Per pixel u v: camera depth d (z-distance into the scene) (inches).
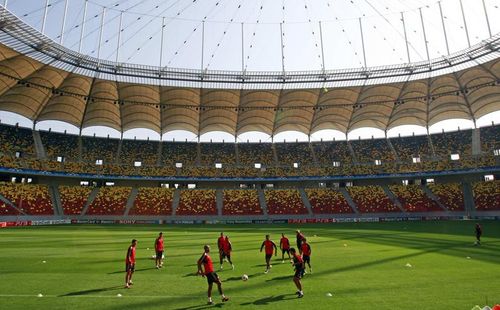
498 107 2314.2
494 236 1154.0
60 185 2348.7
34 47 1609.3
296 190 2561.5
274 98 2297.0
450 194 2306.8
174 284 506.3
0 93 1984.5
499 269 598.2
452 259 703.1
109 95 2178.9
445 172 2368.4
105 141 2669.8
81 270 613.0
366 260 705.0
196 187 2640.3
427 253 789.2
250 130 2822.3
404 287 476.4
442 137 2645.2
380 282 508.7
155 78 2028.8
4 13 1354.6
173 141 2832.2
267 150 2849.4
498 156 2274.9
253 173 2640.3
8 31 1461.6
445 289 463.5
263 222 2230.6
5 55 1622.8
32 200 2111.2
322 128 2805.1
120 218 2208.4
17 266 650.8
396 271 589.0
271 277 553.0
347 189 2544.3
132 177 2471.7
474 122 2544.3
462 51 1779.0
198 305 402.3
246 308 389.1
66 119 2444.6
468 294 438.6
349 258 732.0
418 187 2453.2
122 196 2381.9
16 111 2256.4
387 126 2719.0
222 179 2566.4
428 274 561.3
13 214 1957.4
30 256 774.5
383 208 2320.4
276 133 2856.8
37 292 459.5
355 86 2139.5
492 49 1675.7
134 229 1628.9
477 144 2443.4
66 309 388.2
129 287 487.5
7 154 2185.0
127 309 389.4
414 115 2516.0
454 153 2479.1
